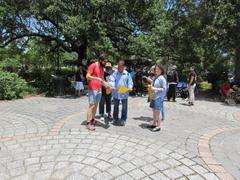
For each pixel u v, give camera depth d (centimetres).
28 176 465
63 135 679
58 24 1598
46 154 557
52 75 1709
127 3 1608
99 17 1548
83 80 1564
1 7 1566
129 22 1822
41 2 1472
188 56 2078
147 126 788
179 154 576
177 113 1031
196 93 1783
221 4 1441
